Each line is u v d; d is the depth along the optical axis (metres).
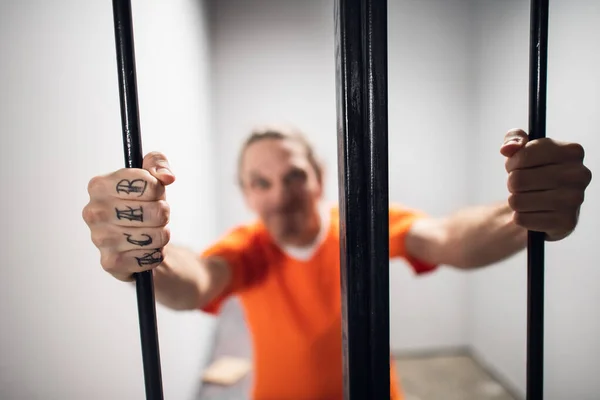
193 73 2.42
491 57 2.45
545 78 0.47
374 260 0.46
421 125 2.81
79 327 0.98
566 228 0.47
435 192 2.87
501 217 0.84
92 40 1.05
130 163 0.47
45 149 0.85
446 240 1.01
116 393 1.19
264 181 1.19
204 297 0.98
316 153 1.31
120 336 1.22
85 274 1.01
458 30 2.75
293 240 1.17
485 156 2.56
